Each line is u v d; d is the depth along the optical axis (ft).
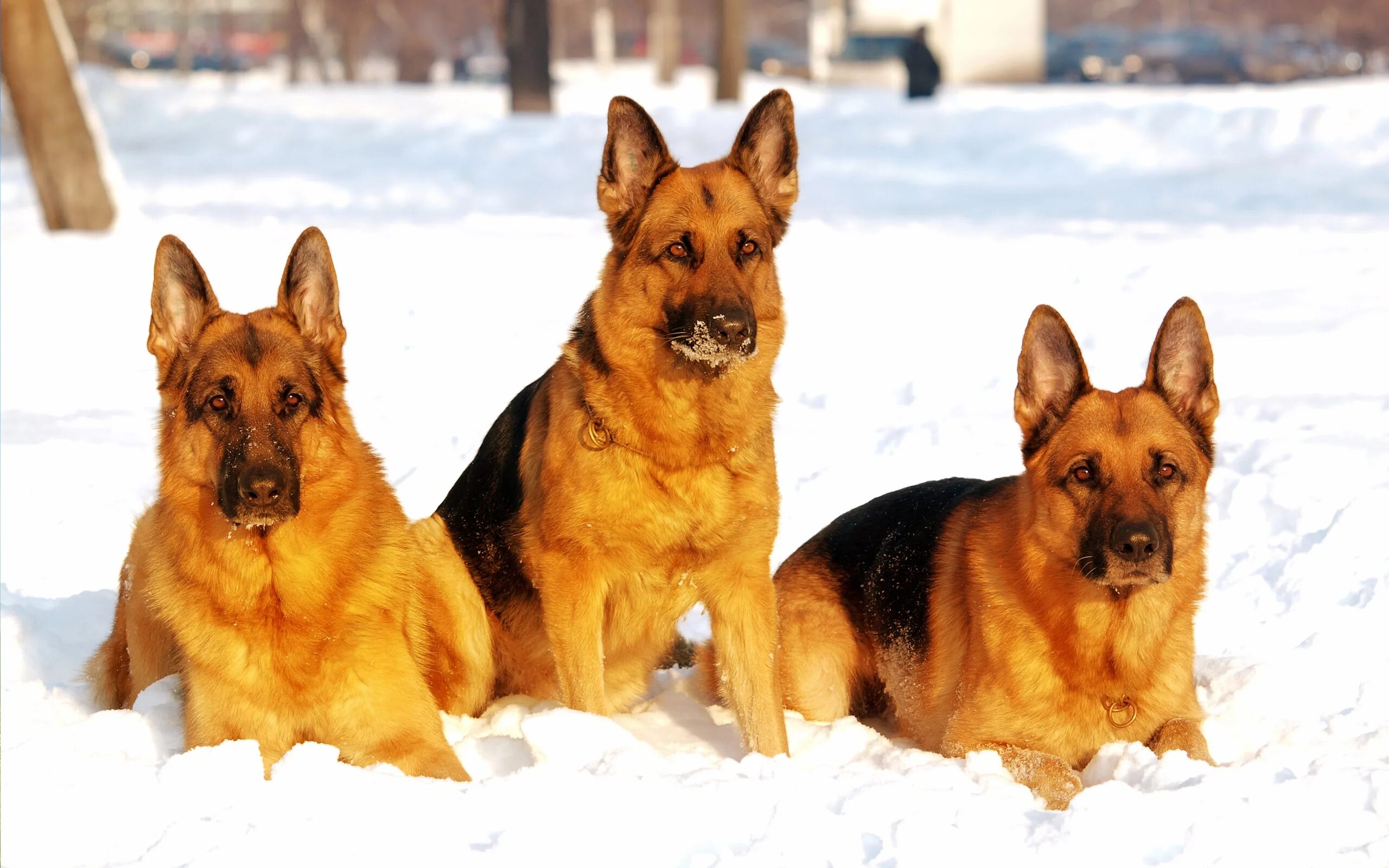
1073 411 29.91
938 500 34.94
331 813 24.49
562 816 24.30
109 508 47.01
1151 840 23.73
